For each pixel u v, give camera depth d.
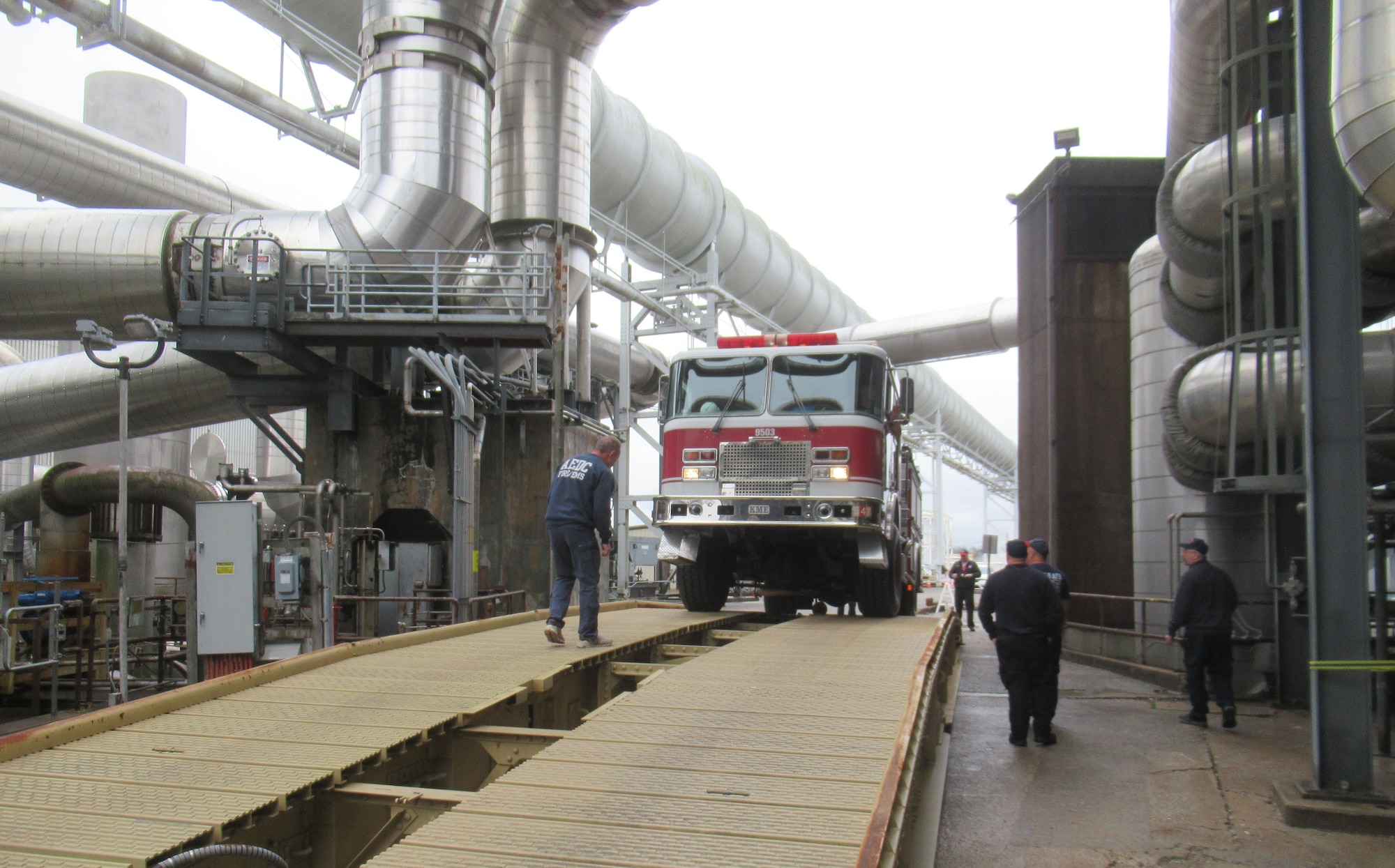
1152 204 16.27
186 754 4.29
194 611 10.05
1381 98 5.23
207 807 3.56
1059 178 16.47
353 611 14.81
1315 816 6.52
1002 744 9.12
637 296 26.19
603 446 7.67
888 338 32.81
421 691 5.68
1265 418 10.08
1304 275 6.99
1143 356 14.43
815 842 3.27
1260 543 12.84
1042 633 8.96
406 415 15.67
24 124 18.67
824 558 11.06
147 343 18.58
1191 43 10.73
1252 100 9.45
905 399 10.59
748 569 11.46
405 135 15.48
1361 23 5.39
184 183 22.69
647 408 34.03
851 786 3.91
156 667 16.11
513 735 4.98
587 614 7.46
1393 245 8.77
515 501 19.12
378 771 4.49
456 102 15.76
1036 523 17.22
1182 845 6.20
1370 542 10.14
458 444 14.40
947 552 74.75
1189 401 10.81
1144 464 14.29
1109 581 15.86
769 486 9.95
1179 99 12.20
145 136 32.00
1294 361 9.31
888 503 10.41
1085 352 16.28
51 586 12.92
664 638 8.47
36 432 19.42
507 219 19.19
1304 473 8.78
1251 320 11.41
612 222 23.91
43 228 14.23
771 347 10.36
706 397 10.38
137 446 26.09
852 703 5.41
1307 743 9.11
